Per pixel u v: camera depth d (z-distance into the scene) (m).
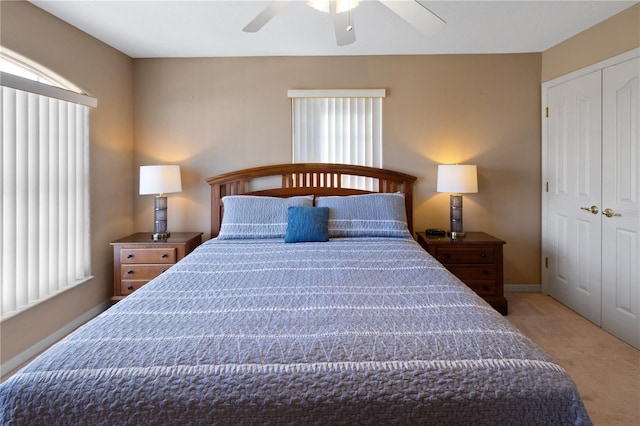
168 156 3.46
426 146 3.43
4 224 2.15
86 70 2.83
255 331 1.18
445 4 2.41
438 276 1.81
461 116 3.41
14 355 2.23
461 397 0.93
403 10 1.61
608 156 2.64
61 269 2.60
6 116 2.15
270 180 3.46
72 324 2.73
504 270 3.48
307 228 2.74
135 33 2.85
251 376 0.96
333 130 3.44
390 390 0.94
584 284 2.91
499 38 3.02
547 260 3.38
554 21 2.67
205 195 3.48
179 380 0.95
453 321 1.25
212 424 0.91
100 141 3.00
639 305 2.40
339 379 0.95
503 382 0.95
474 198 3.46
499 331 1.17
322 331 1.18
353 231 2.92
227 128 3.44
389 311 1.35
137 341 1.11
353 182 3.45
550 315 2.96
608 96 2.63
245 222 2.94
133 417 0.92
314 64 3.39
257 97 3.43
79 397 0.93
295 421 0.92
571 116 3.02
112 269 3.19
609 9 2.48
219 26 2.73
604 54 2.65
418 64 3.40
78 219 2.77
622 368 2.17
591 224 2.82
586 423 0.91
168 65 3.41
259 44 3.10
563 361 2.25
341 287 1.64
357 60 3.39
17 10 2.23
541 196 3.43
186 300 1.48
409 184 3.42
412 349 1.06
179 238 3.13
